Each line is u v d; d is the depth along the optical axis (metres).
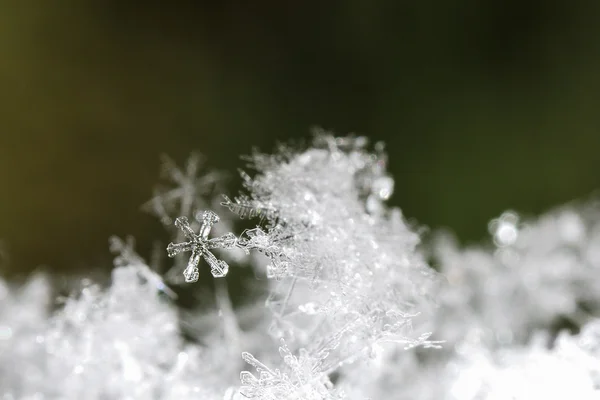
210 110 0.20
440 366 0.07
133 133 0.19
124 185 0.19
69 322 0.07
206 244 0.06
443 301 0.08
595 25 0.20
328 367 0.06
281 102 0.20
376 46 0.21
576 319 0.08
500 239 0.09
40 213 0.17
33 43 0.20
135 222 0.13
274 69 0.21
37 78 0.19
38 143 0.19
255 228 0.06
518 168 0.19
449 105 0.20
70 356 0.07
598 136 0.19
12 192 0.18
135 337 0.06
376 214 0.06
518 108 0.20
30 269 0.15
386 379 0.07
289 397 0.06
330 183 0.06
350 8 0.21
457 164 0.19
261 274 0.07
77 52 0.20
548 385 0.06
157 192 0.07
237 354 0.07
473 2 0.21
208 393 0.06
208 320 0.07
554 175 0.19
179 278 0.07
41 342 0.07
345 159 0.07
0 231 0.17
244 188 0.06
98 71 0.20
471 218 0.19
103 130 0.19
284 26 0.21
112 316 0.06
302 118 0.20
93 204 0.18
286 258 0.06
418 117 0.20
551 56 0.21
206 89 0.20
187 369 0.06
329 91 0.21
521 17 0.21
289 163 0.06
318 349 0.06
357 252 0.06
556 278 0.08
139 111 0.20
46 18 0.20
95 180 0.18
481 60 0.21
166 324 0.07
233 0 0.21
